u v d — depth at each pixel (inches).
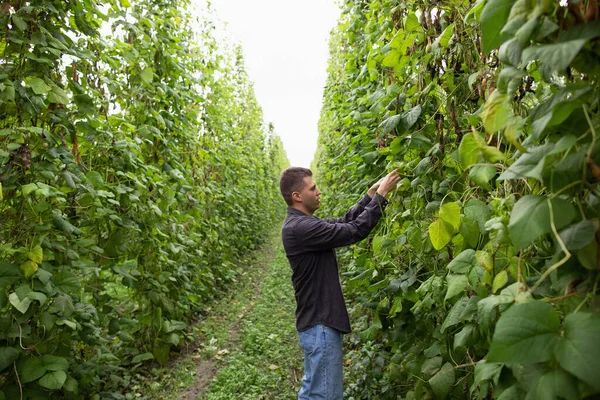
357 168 110.6
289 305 197.6
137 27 123.7
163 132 139.6
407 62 67.7
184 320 164.7
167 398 118.1
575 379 23.5
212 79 203.6
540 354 23.0
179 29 164.2
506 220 36.5
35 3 76.3
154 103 137.8
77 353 97.0
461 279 43.0
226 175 246.1
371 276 82.7
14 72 74.7
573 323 23.0
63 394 83.7
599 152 25.1
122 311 122.3
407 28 61.4
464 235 45.2
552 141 29.2
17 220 75.4
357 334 124.4
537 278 34.4
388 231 70.9
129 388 121.1
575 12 25.0
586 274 27.5
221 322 179.0
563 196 27.0
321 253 79.9
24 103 73.9
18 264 71.6
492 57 48.1
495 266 39.8
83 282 101.4
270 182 468.4
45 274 72.7
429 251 61.0
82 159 101.3
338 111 172.4
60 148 81.4
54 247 78.4
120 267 107.7
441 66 60.1
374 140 90.5
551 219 25.1
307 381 79.5
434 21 60.6
